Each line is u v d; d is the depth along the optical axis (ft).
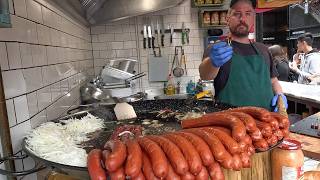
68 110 5.07
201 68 5.54
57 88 4.83
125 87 8.61
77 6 5.88
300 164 2.56
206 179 1.94
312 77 11.03
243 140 2.18
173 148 1.93
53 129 3.18
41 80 3.90
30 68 3.50
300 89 9.33
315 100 7.78
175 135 2.22
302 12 12.12
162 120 4.40
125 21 10.61
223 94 5.74
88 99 7.14
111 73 8.59
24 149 2.66
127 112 4.51
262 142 2.33
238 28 5.93
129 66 9.40
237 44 6.01
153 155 1.88
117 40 10.65
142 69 10.97
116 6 7.88
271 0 6.92
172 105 5.17
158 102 5.22
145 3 8.30
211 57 4.41
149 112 4.91
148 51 10.92
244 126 2.29
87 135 3.60
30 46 3.59
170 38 10.94
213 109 4.72
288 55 13.35
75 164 2.31
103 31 10.52
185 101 5.18
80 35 8.06
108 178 1.86
